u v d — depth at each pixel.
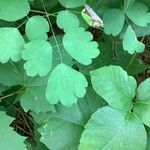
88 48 0.17
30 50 0.17
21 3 0.17
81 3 0.19
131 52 0.20
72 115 0.20
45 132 0.19
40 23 0.17
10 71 0.20
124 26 0.21
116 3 0.21
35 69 0.17
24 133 0.23
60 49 0.19
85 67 0.21
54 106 0.20
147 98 0.19
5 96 0.20
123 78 0.19
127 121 0.19
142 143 0.19
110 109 0.19
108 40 0.23
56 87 0.17
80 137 0.20
